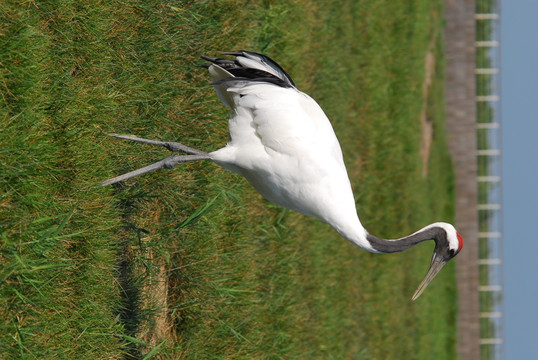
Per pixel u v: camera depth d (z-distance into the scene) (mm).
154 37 11000
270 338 13805
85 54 9570
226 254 12438
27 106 8211
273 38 15258
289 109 8688
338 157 8977
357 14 19250
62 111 8836
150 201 10695
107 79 9875
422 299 20422
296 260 14883
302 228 15352
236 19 13734
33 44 8391
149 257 10641
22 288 7832
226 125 12484
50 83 8812
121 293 10070
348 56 18562
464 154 23578
